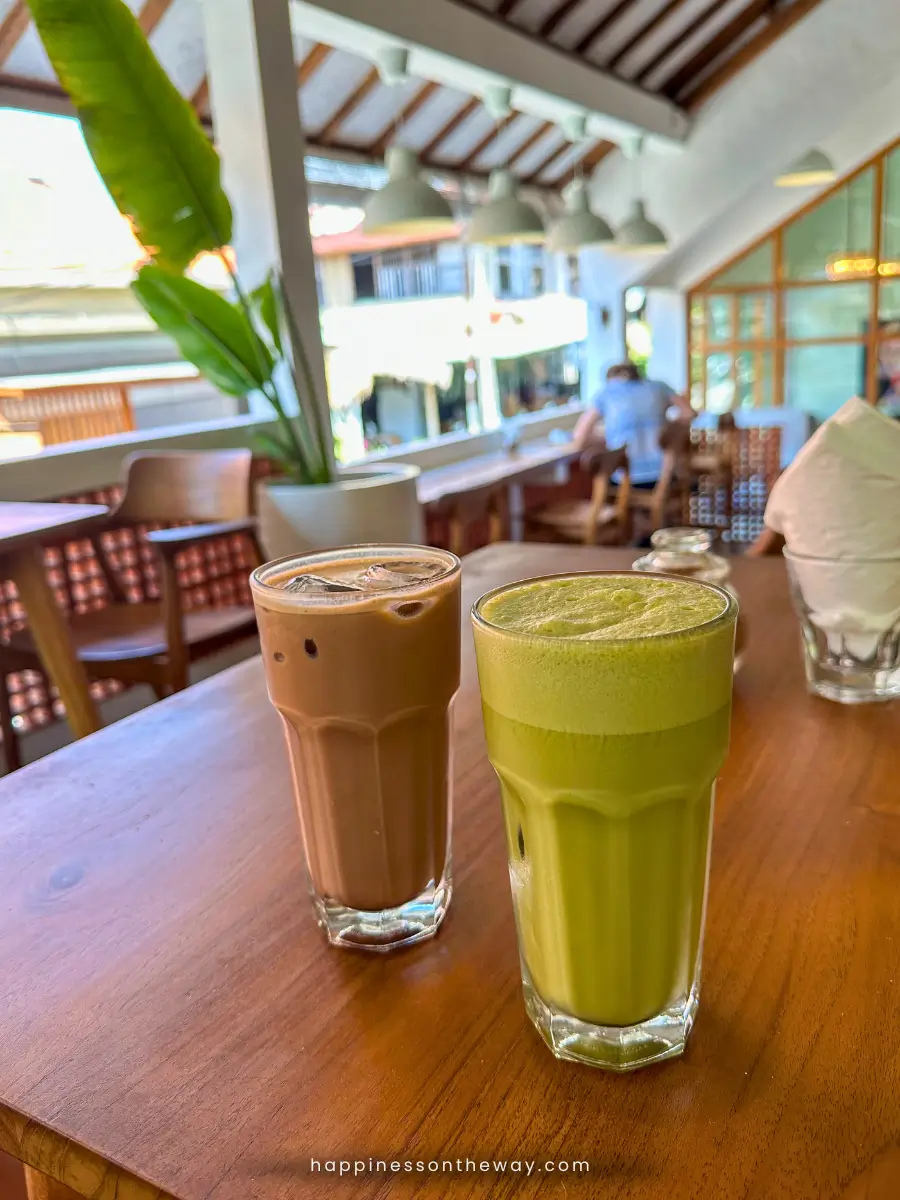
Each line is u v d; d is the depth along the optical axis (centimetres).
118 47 203
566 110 486
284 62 293
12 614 262
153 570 302
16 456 261
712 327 720
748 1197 39
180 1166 42
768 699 94
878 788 74
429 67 385
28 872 69
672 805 46
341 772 57
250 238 301
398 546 70
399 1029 51
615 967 46
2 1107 46
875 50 557
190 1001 54
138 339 337
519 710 46
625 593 55
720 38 570
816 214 660
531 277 646
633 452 521
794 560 92
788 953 55
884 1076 45
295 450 273
